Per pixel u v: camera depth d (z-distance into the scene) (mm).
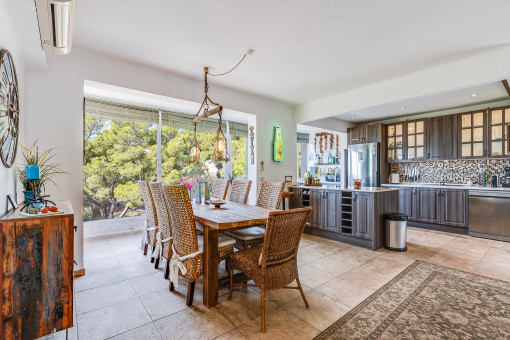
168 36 2633
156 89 3447
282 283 1927
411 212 5211
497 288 2393
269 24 2420
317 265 3021
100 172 4527
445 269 2871
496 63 2895
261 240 2707
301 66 3375
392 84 3852
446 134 5105
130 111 4363
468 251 3547
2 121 1665
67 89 2779
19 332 1384
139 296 2287
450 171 5355
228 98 4297
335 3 2111
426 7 2156
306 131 7363
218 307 2111
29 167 1858
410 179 5934
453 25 2422
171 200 2207
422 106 5164
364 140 6320
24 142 2531
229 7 2158
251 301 2211
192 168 5391
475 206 4352
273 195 3209
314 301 2186
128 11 2207
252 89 4320
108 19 2328
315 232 4520
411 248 3709
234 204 3336
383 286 2453
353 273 2773
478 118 4699
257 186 4758
